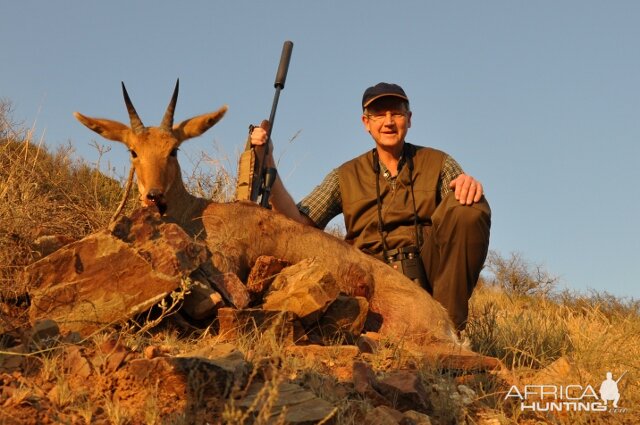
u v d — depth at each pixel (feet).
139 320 7.97
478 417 6.89
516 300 16.61
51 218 10.22
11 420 5.50
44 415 5.66
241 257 9.71
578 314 14.71
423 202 10.65
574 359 8.79
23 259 8.27
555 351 9.45
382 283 10.09
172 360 6.10
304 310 8.22
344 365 7.61
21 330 6.84
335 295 8.39
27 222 9.45
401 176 10.77
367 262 10.18
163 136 10.28
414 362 7.84
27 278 7.55
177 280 7.63
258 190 10.70
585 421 6.85
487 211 9.46
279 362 7.08
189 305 8.06
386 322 9.89
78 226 10.52
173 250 7.73
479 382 7.60
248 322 7.92
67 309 7.50
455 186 9.49
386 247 10.69
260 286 8.94
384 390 6.78
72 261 7.60
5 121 13.46
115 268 7.61
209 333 8.03
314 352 7.84
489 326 10.10
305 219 11.33
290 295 8.30
